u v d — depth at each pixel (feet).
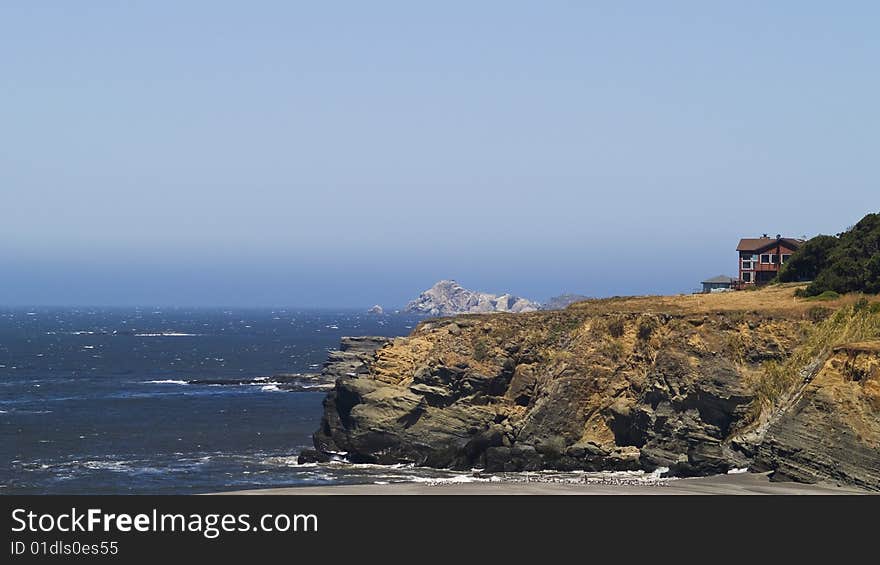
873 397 213.46
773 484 216.95
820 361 239.91
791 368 250.16
